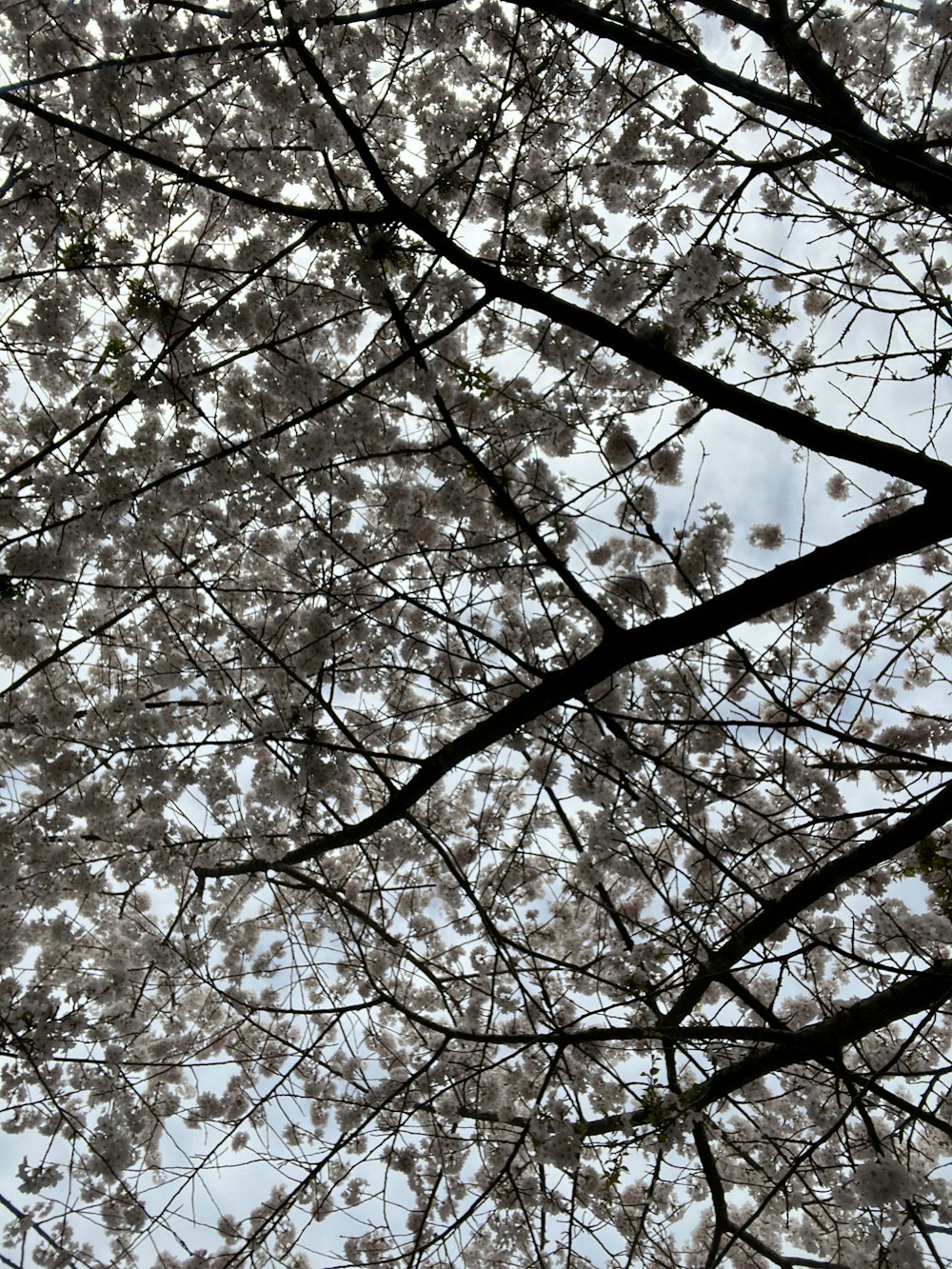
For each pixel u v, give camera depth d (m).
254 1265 4.71
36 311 4.24
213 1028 5.91
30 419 4.70
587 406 4.81
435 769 4.19
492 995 4.48
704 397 3.95
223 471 4.02
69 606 4.30
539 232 5.32
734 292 4.49
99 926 5.65
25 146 4.20
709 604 3.94
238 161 4.29
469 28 4.92
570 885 4.78
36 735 4.44
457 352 4.86
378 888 4.56
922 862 4.89
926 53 5.09
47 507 4.17
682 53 3.81
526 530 3.86
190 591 4.83
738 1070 4.12
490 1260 4.71
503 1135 5.12
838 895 4.93
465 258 3.74
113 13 4.34
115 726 4.41
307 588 4.62
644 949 4.26
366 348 4.07
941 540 3.82
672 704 4.38
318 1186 4.84
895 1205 2.92
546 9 3.79
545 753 5.06
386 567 4.66
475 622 4.86
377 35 4.55
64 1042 4.29
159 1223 4.07
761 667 4.59
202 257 4.61
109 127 4.15
